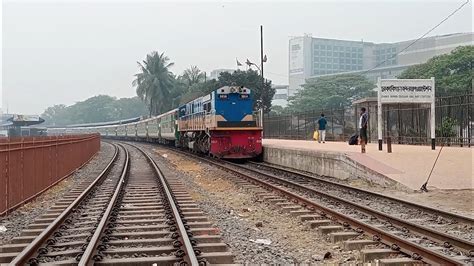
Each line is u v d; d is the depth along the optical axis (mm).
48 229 9656
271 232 10414
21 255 7621
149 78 95312
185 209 12805
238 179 20375
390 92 22438
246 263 7832
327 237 9633
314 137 38000
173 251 8422
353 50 151625
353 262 7852
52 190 18438
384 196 14016
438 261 7246
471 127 26000
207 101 32625
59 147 21281
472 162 18797
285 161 26953
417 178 16672
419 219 11273
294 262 7902
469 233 9766
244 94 30438
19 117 53562
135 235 9680
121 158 36438
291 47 153750
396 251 8039
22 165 14625
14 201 13695
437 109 28062
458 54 58938
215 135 30266
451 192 15016
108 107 159625
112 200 13445
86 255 7609
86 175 24719
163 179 19625
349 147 26094
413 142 29297
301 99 85562
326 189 17000
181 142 44469
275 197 15031
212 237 9336
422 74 61750
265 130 52594
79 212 12711
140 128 75125
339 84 84500
